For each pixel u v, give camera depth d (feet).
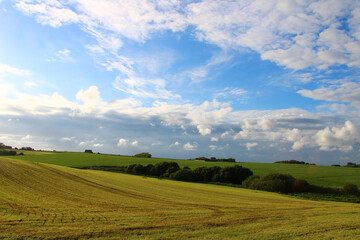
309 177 180.34
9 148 387.34
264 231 40.70
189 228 41.42
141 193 94.73
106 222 43.21
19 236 32.71
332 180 169.17
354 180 169.68
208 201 81.92
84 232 36.24
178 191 110.83
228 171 185.78
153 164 248.73
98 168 232.94
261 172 211.20
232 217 52.60
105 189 97.50
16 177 95.96
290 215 57.06
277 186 137.08
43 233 34.65
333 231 41.50
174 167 218.18
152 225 42.42
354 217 55.57
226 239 35.55
